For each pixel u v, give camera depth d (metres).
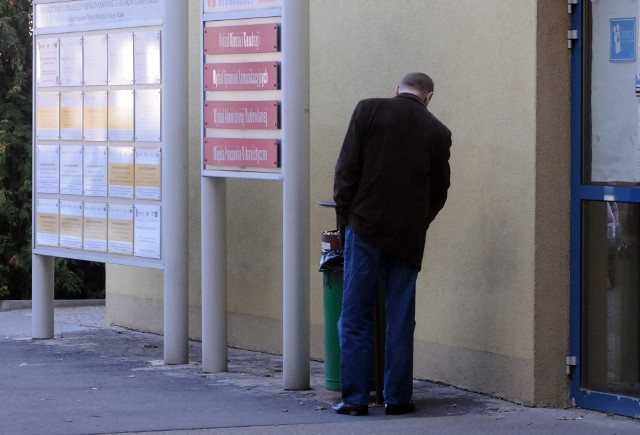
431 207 8.39
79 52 11.79
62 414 8.27
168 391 9.38
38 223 12.53
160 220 11.00
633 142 8.20
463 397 8.95
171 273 10.91
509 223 8.71
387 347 8.32
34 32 12.27
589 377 8.54
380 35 10.16
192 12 12.59
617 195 8.26
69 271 18.30
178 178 10.87
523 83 8.54
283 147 9.26
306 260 9.31
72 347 12.37
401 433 7.59
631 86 8.20
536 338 8.51
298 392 9.29
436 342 9.58
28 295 18.45
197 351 12.03
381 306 8.74
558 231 8.56
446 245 9.41
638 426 7.92
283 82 9.23
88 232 11.83
